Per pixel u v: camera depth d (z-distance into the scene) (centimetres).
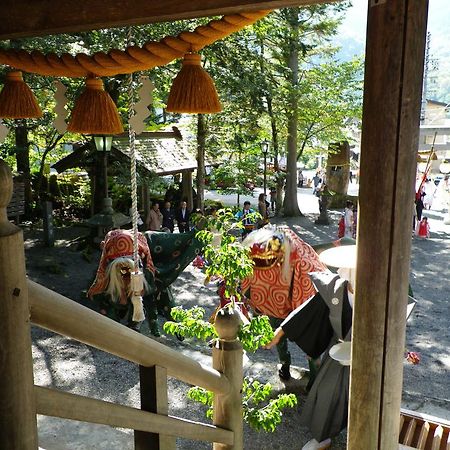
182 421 194
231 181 1727
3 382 107
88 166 1322
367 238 196
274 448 498
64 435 389
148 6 189
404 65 179
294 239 609
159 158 1527
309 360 551
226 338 241
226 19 234
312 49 1780
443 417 529
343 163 2050
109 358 664
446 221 1742
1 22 208
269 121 1811
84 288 1003
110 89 1149
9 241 103
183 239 737
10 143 1683
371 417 211
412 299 466
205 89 266
